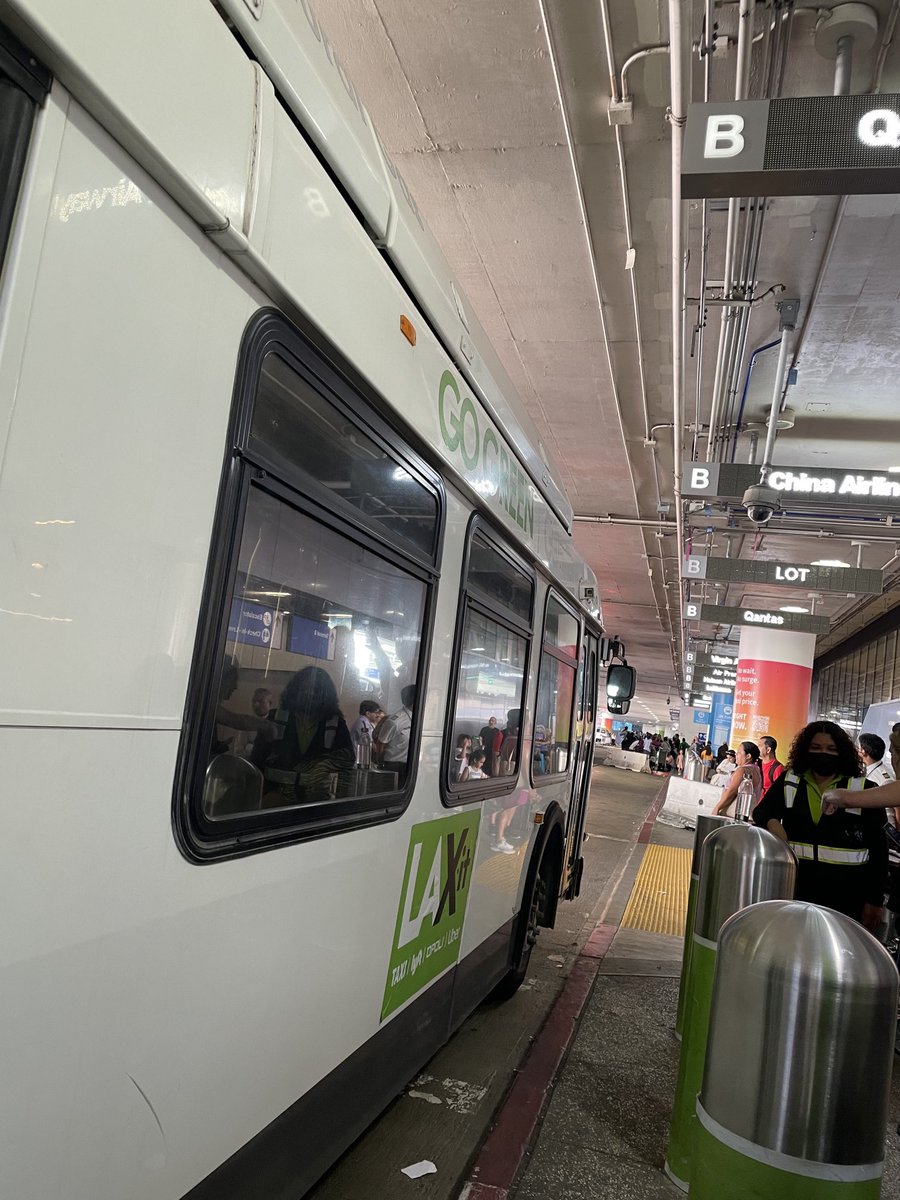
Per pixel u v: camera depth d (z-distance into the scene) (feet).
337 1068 8.63
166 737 5.47
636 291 27.50
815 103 12.84
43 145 4.23
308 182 6.86
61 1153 4.81
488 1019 17.06
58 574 4.48
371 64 19.22
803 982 5.91
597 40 17.84
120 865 5.13
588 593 22.86
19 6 3.92
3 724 4.19
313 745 7.69
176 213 5.29
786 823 15.28
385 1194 10.57
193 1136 6.12
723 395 33.65
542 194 23.17
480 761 13.03
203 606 5.74
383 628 9.04
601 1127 13.10
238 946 6.55
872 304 26.73
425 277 9.81
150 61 4.85
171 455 5.33
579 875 24.29
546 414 38.73
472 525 11.93
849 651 97.04
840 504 28.99
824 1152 5.79
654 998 19.62
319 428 7.31
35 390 4.25
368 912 9.11
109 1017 5.13
